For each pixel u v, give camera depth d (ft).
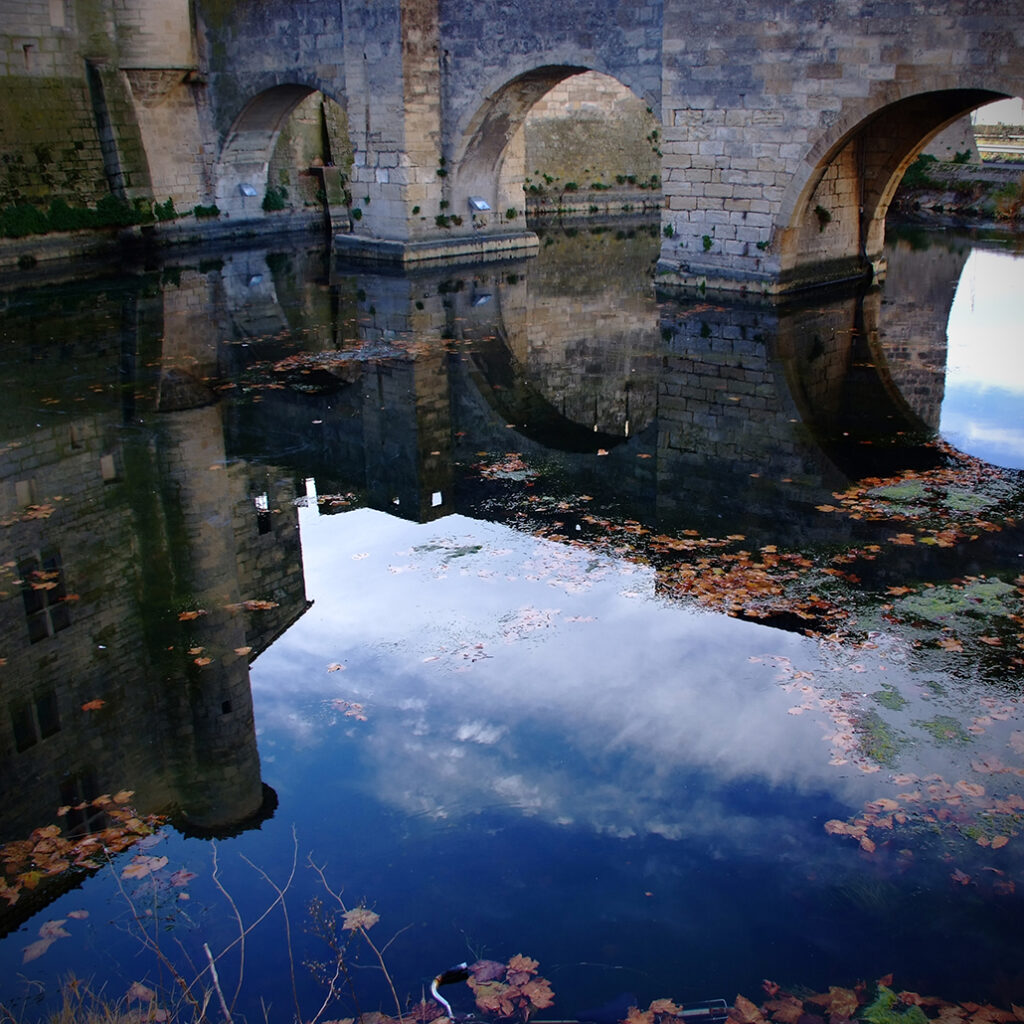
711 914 13.85
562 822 15.93
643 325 52.29
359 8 67.41
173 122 80.74
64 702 20.17
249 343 48.78
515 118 71.10
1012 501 27.94
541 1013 12.19
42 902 14.73
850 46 48.57
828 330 49.42
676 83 56.29
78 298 60.13
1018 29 43.19
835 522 26.91
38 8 70.44
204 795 16.97
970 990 12.48
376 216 73.46
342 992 12.66
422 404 39.47
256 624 23.08
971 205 84.17
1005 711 18.33
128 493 30.32
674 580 24.06
